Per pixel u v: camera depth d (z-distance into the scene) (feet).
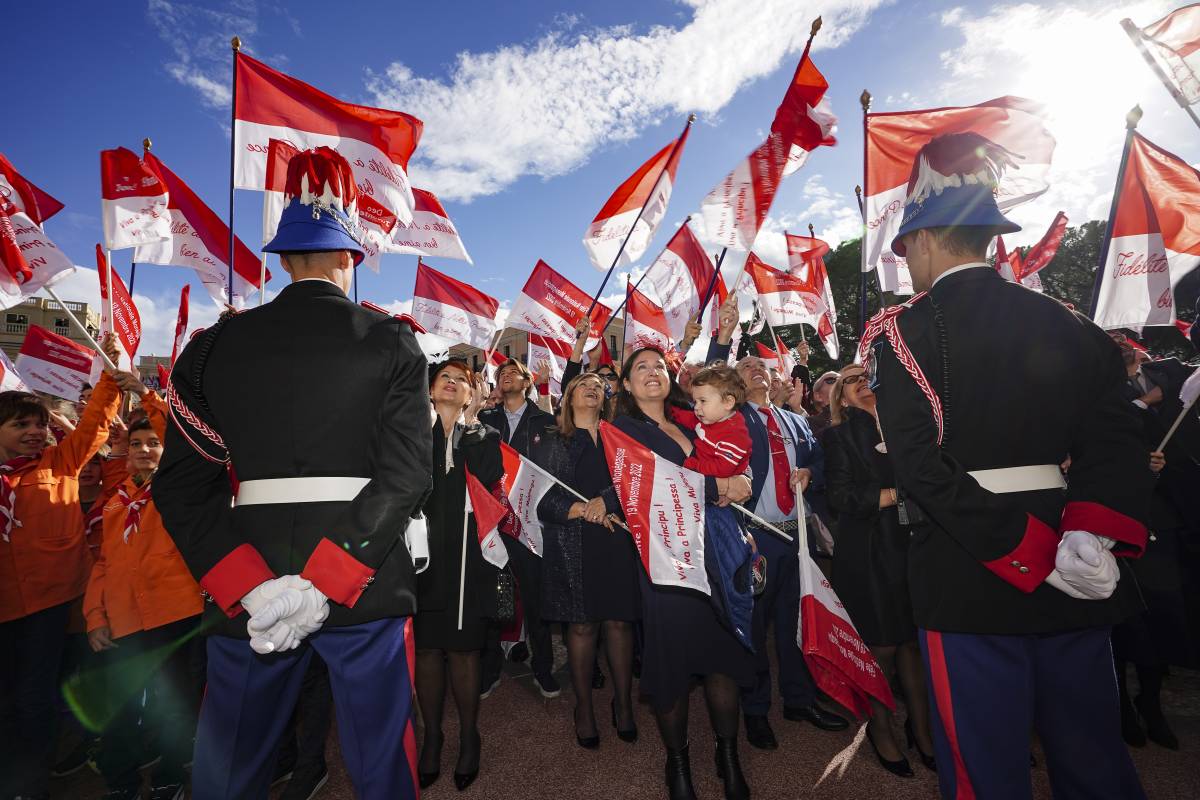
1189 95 9.00
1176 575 9.50
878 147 13.01
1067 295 71.00
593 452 11.06
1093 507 4.23
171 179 13.66
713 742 10.11
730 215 10.72
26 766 8.91
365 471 4.99
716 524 8.39
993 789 4.31
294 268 5.57
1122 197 11.43
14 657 9.07
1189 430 10.16
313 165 5.64
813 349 83.71
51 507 9.34
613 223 16.61
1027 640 4.42
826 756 9.47
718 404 8.68
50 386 16.40
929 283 5.10
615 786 8.91
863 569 9.57
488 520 9.16
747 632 8.11
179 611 9.04
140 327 11.51
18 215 10.34
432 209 14.38
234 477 5.31
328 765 9.80
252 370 4.87
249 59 11.46
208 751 4.72
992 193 4.90
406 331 5.37
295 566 4.63
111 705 8.96
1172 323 10.94
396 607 4.93
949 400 4.50
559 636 17.13
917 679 9.17
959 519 4.25
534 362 24.44
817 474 11.11
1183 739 9.65
